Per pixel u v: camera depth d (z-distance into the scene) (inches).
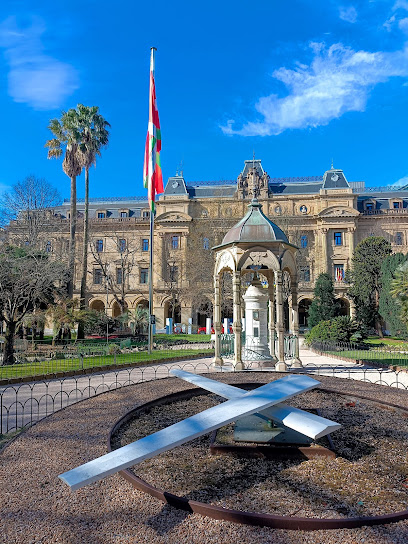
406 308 976.3
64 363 714.2
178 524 149.4
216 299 623.8
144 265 2504.9
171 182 2556.6
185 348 1090.7
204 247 2406.5
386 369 625.3
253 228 560.1
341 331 1023.0
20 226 1331.2
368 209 2504.9
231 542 137.5
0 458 224.1
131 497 171.2
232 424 285.1
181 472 205.8
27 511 162.6
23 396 445.7
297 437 247.9
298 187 2469.2
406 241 2345.0
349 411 321.4
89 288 2493.8
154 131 936.9
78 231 2529.5
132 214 2691.9
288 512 163.0
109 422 293.1
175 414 321.1
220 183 2647.6
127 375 600.4
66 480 150.3
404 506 169.2
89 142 1417.3
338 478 198.2
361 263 1831.9
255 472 206.2
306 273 2337.6
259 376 490.0
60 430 274.5
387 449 238.2
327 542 136.6
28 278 904.3
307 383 243.0
